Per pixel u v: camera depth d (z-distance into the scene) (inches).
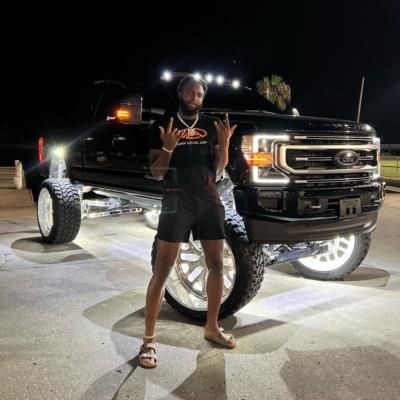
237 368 139.6
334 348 151.8
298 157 166.6
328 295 197.6
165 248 142.3
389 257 254.5
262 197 162.9
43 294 195.2
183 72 231.9
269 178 165.2
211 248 147.2
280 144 164.1
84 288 202.7
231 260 167.5
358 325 169.0
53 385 130.0
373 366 140.8
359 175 181.6
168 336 159.6
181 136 140.9
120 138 226.8
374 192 184.1
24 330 162.4
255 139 163.8
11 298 190.4
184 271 177.8
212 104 218.8
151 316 142.2
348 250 207.9
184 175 141.1
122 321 170.4
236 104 223.8
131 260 243.6
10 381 131.6
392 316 176.7
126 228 318.0
